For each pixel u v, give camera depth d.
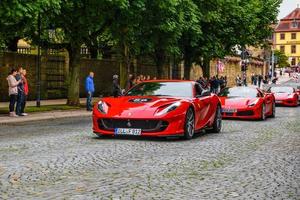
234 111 19.97
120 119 11.85
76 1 23.14
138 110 11.86
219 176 7.77
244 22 40.56
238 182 7.33
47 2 18.83
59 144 11.26
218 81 46.25
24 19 20.45
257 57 99.00
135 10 24.45
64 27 25.91
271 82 89.62
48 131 14.43
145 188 6.77
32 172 7.79
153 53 35.53
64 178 7.38
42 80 33.81
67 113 21.83
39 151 10.09
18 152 9.94
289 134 14.77
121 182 7.14
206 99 13.77
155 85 13.49
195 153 10.21
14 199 6.06
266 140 13.04
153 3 25.61
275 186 7.09
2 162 8.69
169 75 47.38
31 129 15.09
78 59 26.62
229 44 41.91
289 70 141.75
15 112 20.56
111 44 41.28
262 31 48.00
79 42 26.16
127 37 27.50
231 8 37.41
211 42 38.22
